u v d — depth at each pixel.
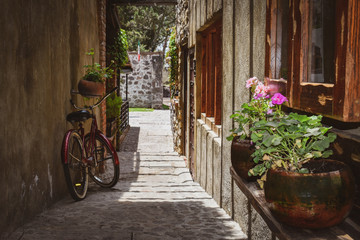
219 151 4.25
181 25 8.30
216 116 4.91
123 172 7.03
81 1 5.18
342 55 1.41
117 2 8.78
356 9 1.37
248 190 2.19
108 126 8.98
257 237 2.64
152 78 23.31
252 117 2.29
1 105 2.63
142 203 4.14
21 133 3.02
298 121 1.65
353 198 1.49
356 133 1.64
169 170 7.39
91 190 5.08
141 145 11.19
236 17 3.41
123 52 10.20
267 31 2.43
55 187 4.02
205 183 5.33
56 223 3.15
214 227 3.17
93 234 2.81
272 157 1.74
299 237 1.44
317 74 1.72
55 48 3.98
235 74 3.46
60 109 4.19
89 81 4.63
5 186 2.71
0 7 2.64
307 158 1.63
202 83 6.14
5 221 2.71
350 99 1.39
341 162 1.61
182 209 3.88
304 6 1.78
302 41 1.81
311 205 1.45
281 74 2.22
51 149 3.86
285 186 1.50
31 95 3.25
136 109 22.59
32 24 3.28
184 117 8.70
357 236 1.45
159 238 2.78
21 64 3.02
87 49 5.60
